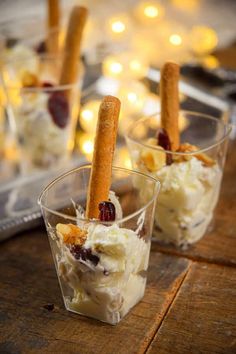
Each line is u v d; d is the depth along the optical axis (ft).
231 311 1.13
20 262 1.29
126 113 1.85
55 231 1.09
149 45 2.26
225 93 1.95
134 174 1.18
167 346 1.06
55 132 1.62
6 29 1.93
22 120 1.61
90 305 1.11
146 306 1.15
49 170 1.65
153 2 2.63
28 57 1.67
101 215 1.08
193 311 1.14
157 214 1.30
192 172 1.26
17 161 1.74
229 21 2.75
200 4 2.94
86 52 2.07
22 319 1.13
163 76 1.25
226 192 1.51
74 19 1.54
